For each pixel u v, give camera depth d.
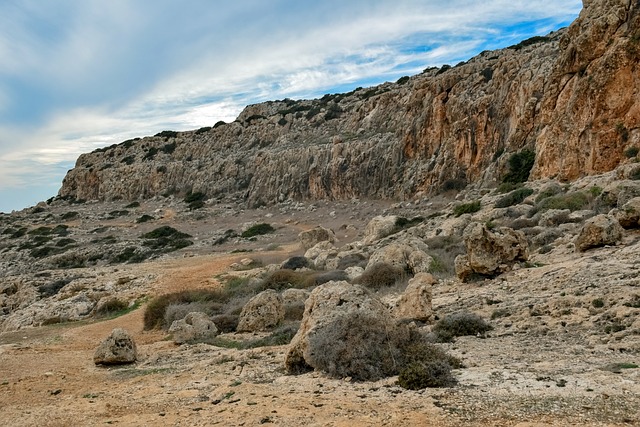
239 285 32.47
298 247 53.34
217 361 13.53
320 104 110.31
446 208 48.75
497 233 19.72
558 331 11.75
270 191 83.38
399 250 26.98
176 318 24.50
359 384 9.36
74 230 79.94
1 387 13.23
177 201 96.19
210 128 124.75
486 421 6.80
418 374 8.85
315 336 10.64
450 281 20.95
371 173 70.25
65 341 22.56
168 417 8.63
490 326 13.20
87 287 37.88
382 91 102.19
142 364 15.14
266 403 8.72
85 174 119.56
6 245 74.25
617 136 34.47
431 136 63.53
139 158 120.06
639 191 22.67
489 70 60.47
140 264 49.12
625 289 12.88
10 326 32.59
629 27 35.50
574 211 27.42
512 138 48.84
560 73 42.06
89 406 10.23
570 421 6.47
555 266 17.92
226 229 72.00
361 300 11.01
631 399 6.95
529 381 8.27
